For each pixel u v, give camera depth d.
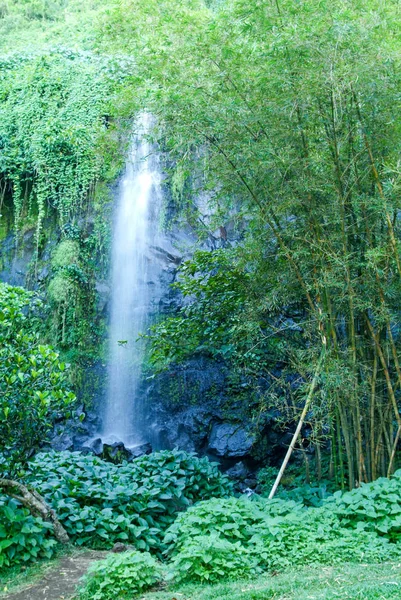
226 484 6.36
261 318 7.12
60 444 9.92
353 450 6.38
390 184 5.16
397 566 4.01
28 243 13.27
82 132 12.97
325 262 5.93
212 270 8.85
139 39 9.07
